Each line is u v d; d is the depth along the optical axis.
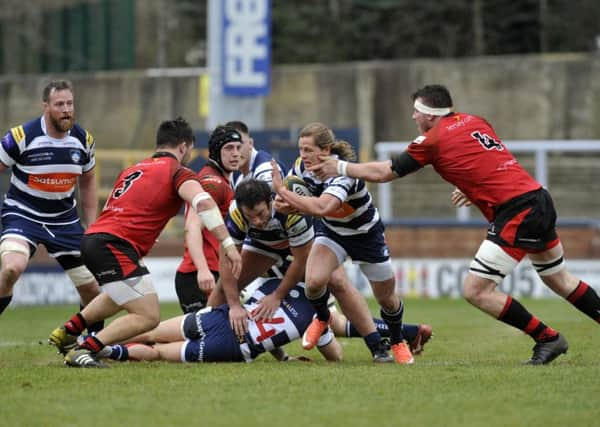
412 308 55.47
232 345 28.00
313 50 127.31
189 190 25.91
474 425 19.34
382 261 28.50
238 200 25.84
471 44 125.81
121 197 26.61
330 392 22.69
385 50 127.50
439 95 27.92
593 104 107.62
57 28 119.06
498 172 27.12
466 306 57.09
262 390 22.92
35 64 119.88
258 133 72.81
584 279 65.31
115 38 117.06
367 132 110.25
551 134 108.25
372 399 21.88
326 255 28.11
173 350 27.97
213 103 79.19
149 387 23.30
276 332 28.14
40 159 29.89
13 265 28.94
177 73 113.12
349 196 27.31
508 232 26.92
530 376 24.78
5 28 120.69
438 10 126.50
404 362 28.83
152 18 127.56
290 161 72.50
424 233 67.00
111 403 21.42
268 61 79.19
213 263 32.06
